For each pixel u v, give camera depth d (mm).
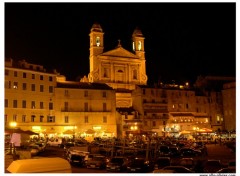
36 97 91438
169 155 53031
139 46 134000
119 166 39719
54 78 96688
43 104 93000
